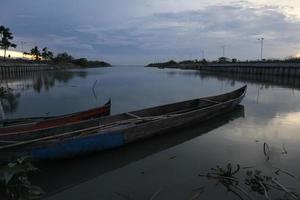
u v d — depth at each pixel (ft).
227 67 281.33
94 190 23.06
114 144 30.50
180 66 506.48
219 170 25.72
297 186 23.41
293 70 166.50
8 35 261.03
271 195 21.65
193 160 29.04
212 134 38.06
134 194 22.31
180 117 38.19
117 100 73.15
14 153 24.94
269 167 27.22
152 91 95.04
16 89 100.94
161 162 28.55
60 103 69.82
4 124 37.27
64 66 396.37
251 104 63.46
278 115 50.88
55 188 23.45
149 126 33.78
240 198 21.47
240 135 37.73
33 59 393.29
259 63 212.43
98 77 180.75
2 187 20.92
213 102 49.75
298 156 30.09
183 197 21.74
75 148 27.89
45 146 26.21
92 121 34.94
